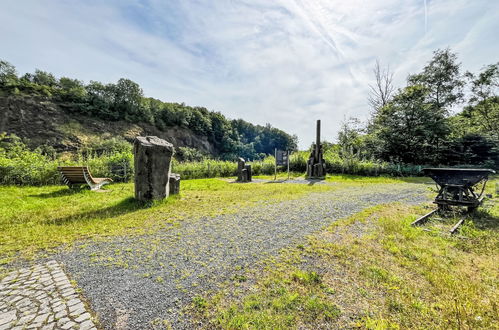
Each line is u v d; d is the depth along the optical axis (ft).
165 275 7.61
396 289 6.68
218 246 10.08
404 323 5.29
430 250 9.43
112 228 12.39
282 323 5.27
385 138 63.36
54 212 15.38
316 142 48.88
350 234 11.49
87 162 35.12
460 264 8.25
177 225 13.05
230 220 14.12
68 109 154.20
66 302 6.13
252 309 5.81
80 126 147.84
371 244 10.15
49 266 8.21
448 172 16.62
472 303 5.99
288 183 35.94
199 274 7.66
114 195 22.54
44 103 145.38
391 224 12.78
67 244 10.21
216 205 18.25
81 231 11.81
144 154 18.17
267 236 11.30
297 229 12.34
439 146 63.82
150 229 12.34
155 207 17.22
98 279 7.35
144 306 6.00
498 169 62.18
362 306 5.93
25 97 140.77
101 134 151.64
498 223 13.34
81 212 15.46
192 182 37.42
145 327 5.22
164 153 19.11
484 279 7.24
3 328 5.09
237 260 8.69
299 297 6.31
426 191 25.79
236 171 52.80
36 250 9.55
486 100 75.46
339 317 5.51
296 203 19.16
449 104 79.41
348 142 78.74
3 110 127.54
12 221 13.24
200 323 5.35
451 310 5.72
